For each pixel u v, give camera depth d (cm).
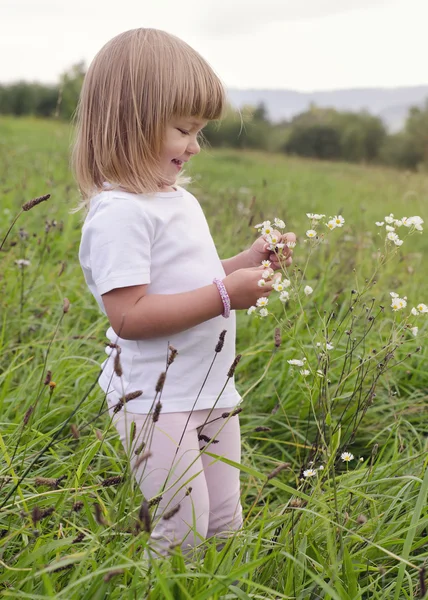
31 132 1584
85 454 208
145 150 197
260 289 192
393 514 219
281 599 176
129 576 176
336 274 431
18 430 232
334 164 2308
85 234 193
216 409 204
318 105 4112
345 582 184
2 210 520
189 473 194
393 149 3522
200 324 198
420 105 3584
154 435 193
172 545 153
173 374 195
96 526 189
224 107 209
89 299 386
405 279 477
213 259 208
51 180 562
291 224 584
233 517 206
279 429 289
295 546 186
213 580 164
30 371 295
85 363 294
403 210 968
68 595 163
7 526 189
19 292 364
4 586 162
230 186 1055
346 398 304
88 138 206
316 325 358
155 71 195
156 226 193
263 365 334
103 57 204
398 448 280
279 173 1512
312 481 210
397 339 215
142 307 186
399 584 171
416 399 309
